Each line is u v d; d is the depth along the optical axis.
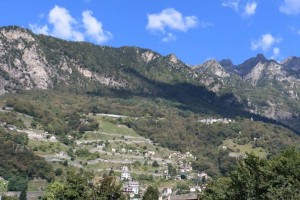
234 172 56.53
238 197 55.22
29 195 175.12
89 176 70.94
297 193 50.56
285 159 53.53
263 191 53.03
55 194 69.62
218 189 67.88
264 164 55.06
